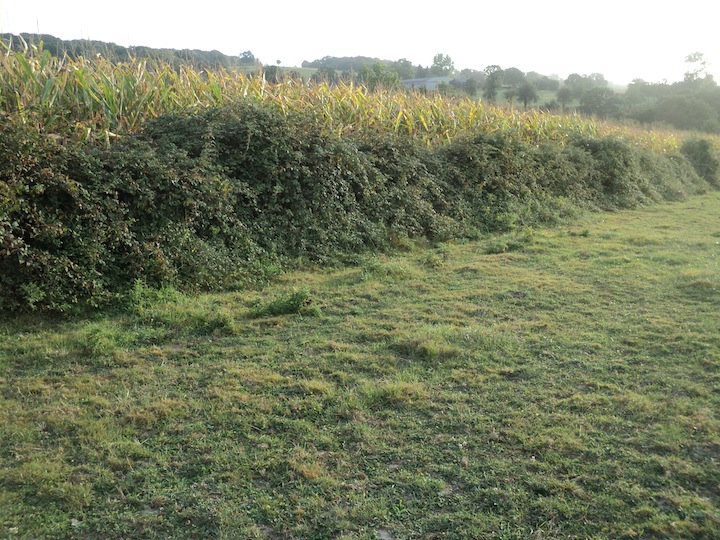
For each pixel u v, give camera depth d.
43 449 3.50
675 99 47.81
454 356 5.01
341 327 5.75
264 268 7.49
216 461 3.42
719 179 23.45
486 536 2.86
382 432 3.79
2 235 5.34
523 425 3.86
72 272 5.86
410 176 10.73
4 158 5.68
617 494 3.17
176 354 5.00
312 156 8.91
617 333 5.69
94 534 2.84
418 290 7.17
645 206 15.65
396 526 2.92
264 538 2.83
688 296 6.92
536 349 5.25
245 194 8.06
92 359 4.81
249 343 5.30
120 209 6.43
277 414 3.98
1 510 2.94
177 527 2.89
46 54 7.93
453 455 3.53
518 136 14.30
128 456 3.45
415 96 14.10
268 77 11.56
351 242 8.88
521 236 10.32
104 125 7.96
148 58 9.39
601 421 3.93
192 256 6.88
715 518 2.96
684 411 4.08
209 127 8.08
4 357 4.77
